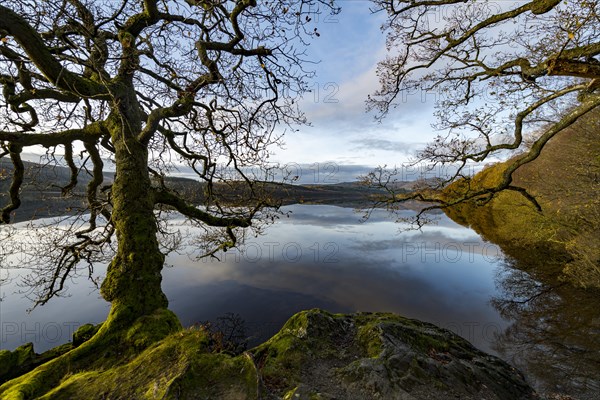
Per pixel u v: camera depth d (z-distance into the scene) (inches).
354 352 248.5
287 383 192.7
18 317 528.1
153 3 249.1
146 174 258.8
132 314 200.1
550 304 513.0
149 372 140.5
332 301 601.6
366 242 1120.8
